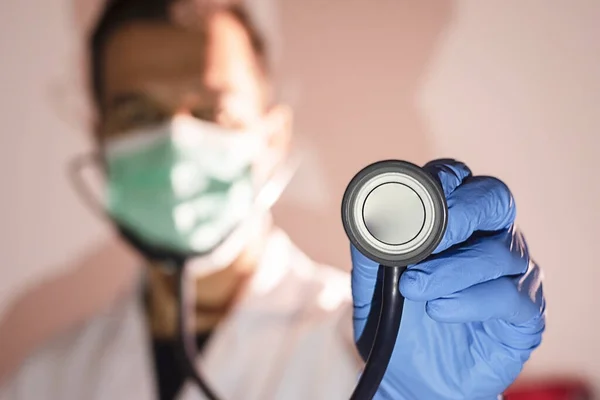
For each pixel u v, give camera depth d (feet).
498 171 4.19
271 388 3.89
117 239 4.22
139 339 4.11
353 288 2.66
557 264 4.22
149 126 4.20
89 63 4.24
